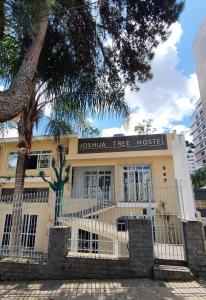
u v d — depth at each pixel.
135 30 8.66
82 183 15.31
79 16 8.25
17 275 5.69
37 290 4.81
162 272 5.08
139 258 5.36
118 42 9.02
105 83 9.10
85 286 4.90
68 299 4.27
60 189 11.35
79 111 9.30
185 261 5.44
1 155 16.47
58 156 15.54
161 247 6.24
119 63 9.27
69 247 6.56
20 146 8.55
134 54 9.05
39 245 7.77
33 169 15.51
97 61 9.10
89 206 10.52
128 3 8.26
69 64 8.43
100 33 8.97
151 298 4.14
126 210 12.05
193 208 10.73
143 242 5.45
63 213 9.46
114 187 14.09
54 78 8.44
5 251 6.79
